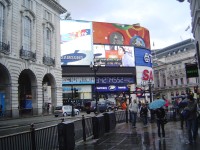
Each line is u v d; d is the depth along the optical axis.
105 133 14.34
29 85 42.97
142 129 15.81
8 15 35.81
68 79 68.69
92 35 72.31
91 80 70.75
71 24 70.50
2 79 35.53
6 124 24.83
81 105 62.88
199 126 14.87
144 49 80.94
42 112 41.97
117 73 74.19
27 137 7.53
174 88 98.00
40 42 42.88
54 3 46.78
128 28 78.19
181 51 96.75
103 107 45.72
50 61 44.88
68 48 69.56
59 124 9.15
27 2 40.44
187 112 10.13
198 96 23.25
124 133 14.12
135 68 77.44
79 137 11.79
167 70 103.12
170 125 17.47
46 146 8.72
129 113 21.47
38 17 42.81
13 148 6.77
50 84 46.47
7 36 35.28
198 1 19.62
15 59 36.34
